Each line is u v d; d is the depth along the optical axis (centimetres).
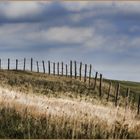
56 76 12012
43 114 2998
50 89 9050
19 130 2639
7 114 2894
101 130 2781
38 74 11975
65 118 2909
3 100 3269
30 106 3161
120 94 10662
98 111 3503
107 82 12788
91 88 10519
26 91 7094
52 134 2639
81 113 3144
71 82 10925
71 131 2728
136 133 2906
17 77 10319
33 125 2753
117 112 3625
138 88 12788
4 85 7531
